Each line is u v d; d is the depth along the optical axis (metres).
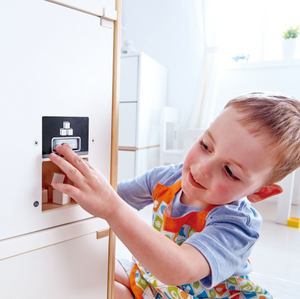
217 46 1.92
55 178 0.38
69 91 0.36
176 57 2.19
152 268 0.39
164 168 0.68
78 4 0.35
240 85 1.99
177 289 0.51
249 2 1.99
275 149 0.44
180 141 2.22
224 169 0.46
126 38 2.36
